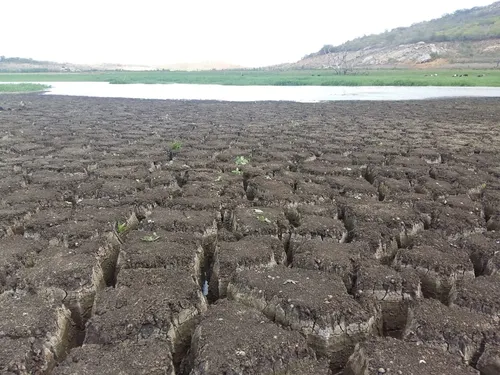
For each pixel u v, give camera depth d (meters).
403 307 10.41
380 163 22.55
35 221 13.90
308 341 9.14
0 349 8.02
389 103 55.16
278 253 12.49
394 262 12.18
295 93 74.69
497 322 9.08
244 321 8.92
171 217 14.49
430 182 18.58
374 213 14.86
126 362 7.66
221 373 7.52
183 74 136.00
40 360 8.17
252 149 25.69
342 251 12.09
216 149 25.58
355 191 17.77
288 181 18.78
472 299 9.75
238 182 18.91
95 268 11.09
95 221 13.95
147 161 22.08
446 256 11.78
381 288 10.48
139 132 31.52
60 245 12.87
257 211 15.11
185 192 17.19
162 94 73.50
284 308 9.47
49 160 22.33
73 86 93.31
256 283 10.31
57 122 37.03
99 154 23.94
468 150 25.52
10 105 50.34
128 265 11.37
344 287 10.22
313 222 14.15
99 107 50.34
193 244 12.76
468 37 149.00
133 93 75.62
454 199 16.52
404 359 7.80
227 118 40.50
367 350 8.08
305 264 11.61
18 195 16.45
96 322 8.80
